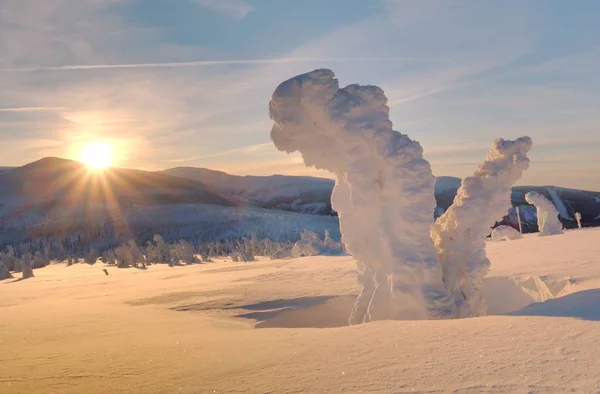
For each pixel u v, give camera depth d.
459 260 8.59
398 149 7.71
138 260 40.16
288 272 15.94
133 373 4.64
